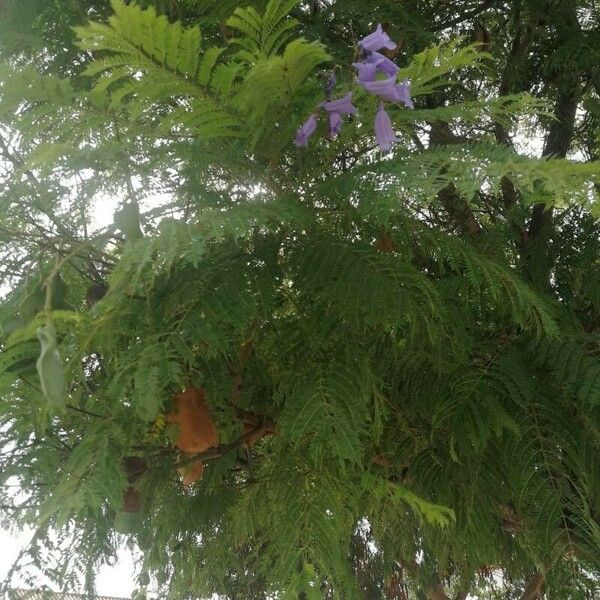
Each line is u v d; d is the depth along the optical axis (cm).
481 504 77
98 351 62
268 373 71
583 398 74
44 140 65
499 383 76
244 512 84
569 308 93
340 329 62
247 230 50
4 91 50
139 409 51
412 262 78
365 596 132
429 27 105
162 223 50
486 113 67
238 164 60
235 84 52
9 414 60
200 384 65
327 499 62
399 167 56
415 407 78
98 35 45
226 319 55
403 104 65
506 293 74
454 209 98
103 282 68
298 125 57
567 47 108
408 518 100
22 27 82
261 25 51
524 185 49
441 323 66
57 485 58
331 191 59
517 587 144
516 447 75
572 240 98
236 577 122
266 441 86
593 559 73
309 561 59
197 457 70
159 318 55
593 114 119
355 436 56
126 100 62
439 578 130
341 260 60
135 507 66
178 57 48
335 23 90
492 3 113
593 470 78
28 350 51
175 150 59
